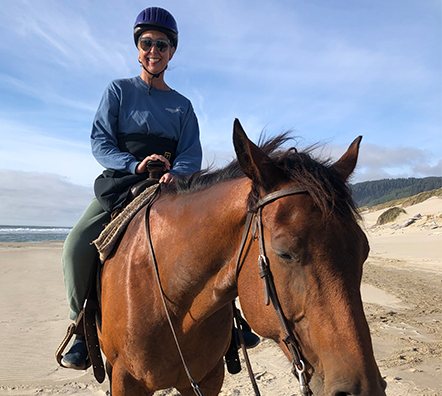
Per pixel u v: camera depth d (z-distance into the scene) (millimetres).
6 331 5344
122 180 2475
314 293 1261
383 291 8977
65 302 7277
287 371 4309
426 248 17734
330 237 1275
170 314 1923
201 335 2010
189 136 2963
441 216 27047
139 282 2033
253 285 1470
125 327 2012
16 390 3662
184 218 1929
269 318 1406
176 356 1996
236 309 2357
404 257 15859
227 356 2584
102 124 2705
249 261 1496
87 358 2641
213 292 1763
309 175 1369
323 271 1259
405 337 5391
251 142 1502
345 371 1163
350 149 1685
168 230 1989
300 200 1349
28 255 15312
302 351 1318
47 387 3762
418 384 3818
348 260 1277
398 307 7344
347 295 1240
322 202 1294
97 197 2506
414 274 11805
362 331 1211
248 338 2850
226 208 1682
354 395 1141
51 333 5379
